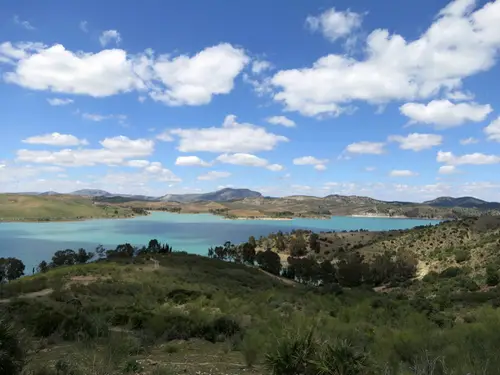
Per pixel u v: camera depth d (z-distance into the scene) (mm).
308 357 7516
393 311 19234
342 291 35875
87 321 13344
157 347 12750
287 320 14930
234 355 11406
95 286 33031
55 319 13297
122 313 17359
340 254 147375
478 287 57125
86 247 199750
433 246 124625
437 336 10562
